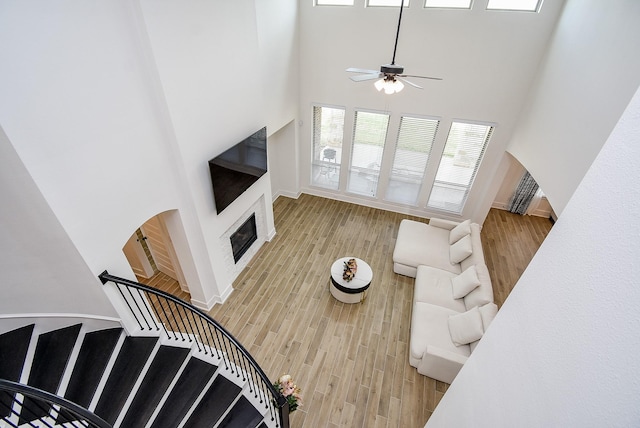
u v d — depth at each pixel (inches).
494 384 47.7
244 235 215.6
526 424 36.0
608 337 26.6
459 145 240.7
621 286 26.1
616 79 116.8
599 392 26.3
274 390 115.1
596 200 32.7
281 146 279.4
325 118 266.8
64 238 104.9
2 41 77.8
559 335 34.0
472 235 210.5
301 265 226.1
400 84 141.7
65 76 92.7
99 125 105.9
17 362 114.7
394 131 249.3
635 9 112.2
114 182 116.1
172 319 184.1
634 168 27.3
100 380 122.1
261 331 179.9
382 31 212.4
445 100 223.6
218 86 149.7
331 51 230.4
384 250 242.7
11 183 91.9
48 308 124.8
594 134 125.1
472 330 148.0
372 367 163.6
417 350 155.6
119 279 120.5
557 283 37.0
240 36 156.9
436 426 73.2
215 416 131.5
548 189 156.4
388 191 284.0
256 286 208.4
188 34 126.0
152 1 108.0
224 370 147.5
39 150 90.5
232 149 165.9
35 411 107.0
